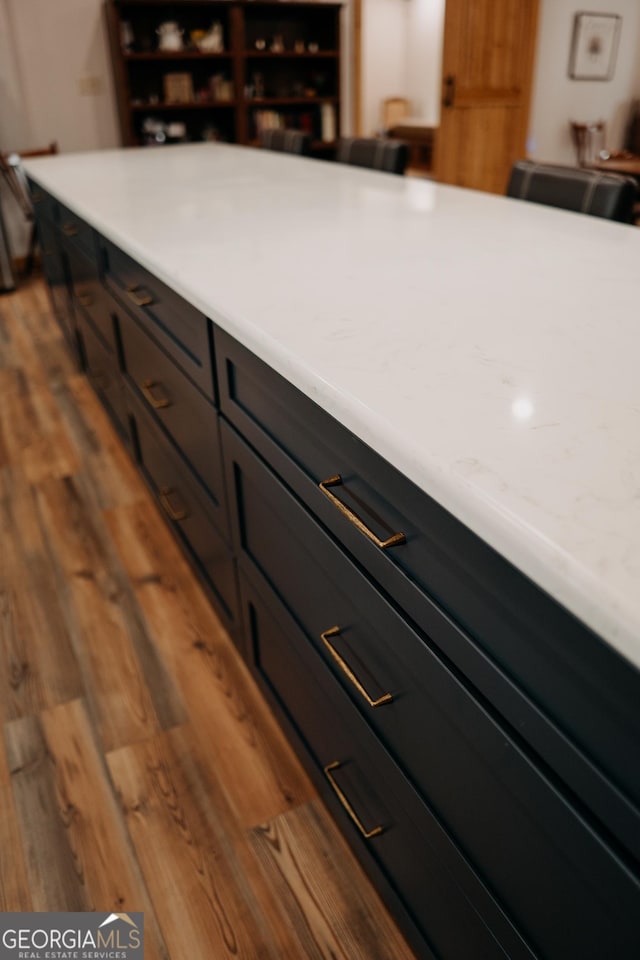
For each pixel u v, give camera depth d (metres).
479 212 1.44
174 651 1.49
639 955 0.46
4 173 4.37
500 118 5.05
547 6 6.04
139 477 2.14
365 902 1.03
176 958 0.96
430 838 0.75
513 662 0.51
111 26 4.56
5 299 4.06
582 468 0.50
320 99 5.40
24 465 2.23
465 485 0.49
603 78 6.68
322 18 5.35
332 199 1.62
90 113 4.85
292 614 1.02
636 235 1.23
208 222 1.39
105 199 1.70
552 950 0.58
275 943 0.98
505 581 0.49
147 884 1.05
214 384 1.06
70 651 1.49
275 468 0.90
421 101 8.79
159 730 1.30
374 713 0.82
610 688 0.42
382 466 0.63
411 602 0.64
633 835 0.43
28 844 1.11
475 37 4.66
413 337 0.75
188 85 4.99
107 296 1.77
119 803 1.17
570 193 1.58
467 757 0.62
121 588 1.68
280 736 1.29
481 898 0.67
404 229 1.28
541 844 0.55
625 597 0.38
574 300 0.87
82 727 1.31
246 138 5.23
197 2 4.67
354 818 0.97
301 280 0.97
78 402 2.66
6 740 1.29
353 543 0.73
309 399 0.75
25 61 4.54
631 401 0.60
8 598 1.64
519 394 0.62
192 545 1.55
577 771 0.47
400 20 8.64
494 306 0.84
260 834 1.12
